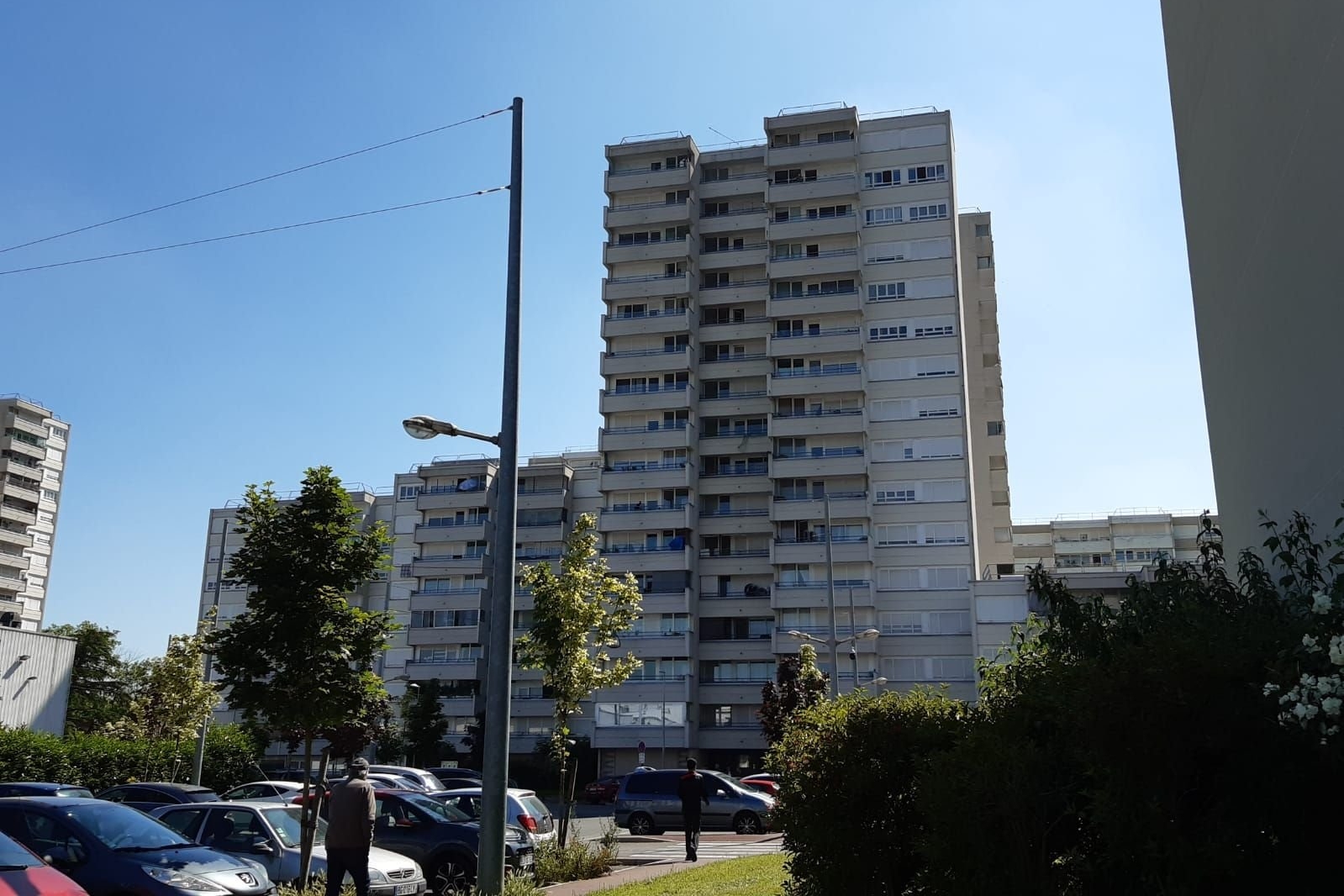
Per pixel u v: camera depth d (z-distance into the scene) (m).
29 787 21.47
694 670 64.19
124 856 11.98
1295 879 6.28
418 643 74.69
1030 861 7.12
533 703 70.38
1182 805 6.43
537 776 68.19
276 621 14.38
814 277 67.69
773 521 64.12
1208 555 9.88
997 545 75.50
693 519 66.69
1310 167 8.70
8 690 38.72
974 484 75.50
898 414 64.25
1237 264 11.37
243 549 14.98
